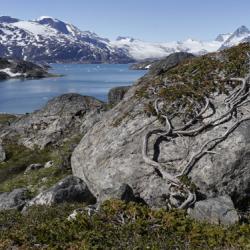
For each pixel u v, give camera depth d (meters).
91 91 171.12
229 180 21.38
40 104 126.69
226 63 24.98
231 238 13.97
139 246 13.48
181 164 22.03
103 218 15.68
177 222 14.95
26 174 30.91
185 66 26.34
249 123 22.38
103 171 23.42
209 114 23.14
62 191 22.58
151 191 21.86
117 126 24.83
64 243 14.29
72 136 36.56
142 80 37.94
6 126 41.12
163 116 23.59
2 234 15.77
